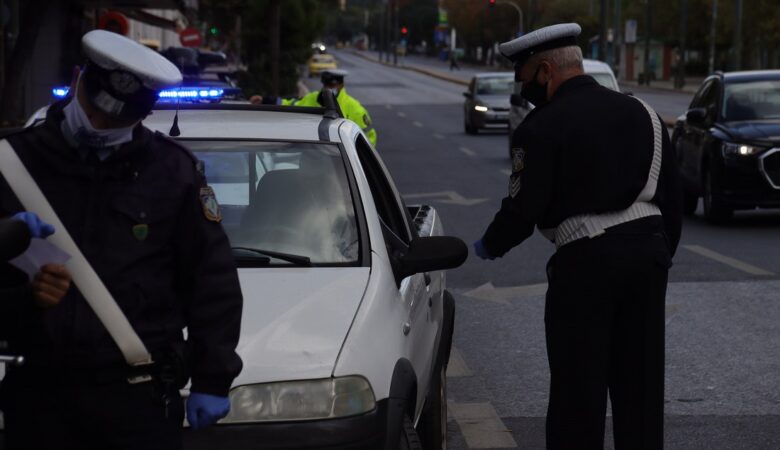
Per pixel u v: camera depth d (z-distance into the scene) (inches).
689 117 627.2
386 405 162.7
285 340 161.9
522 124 189.8
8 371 124.5
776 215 651.5
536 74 193.6
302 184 200.7
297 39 2025.1
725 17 2918.3
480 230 596.7
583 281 185.3
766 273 458.3
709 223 613.3
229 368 127.3
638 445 190.1
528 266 482.9
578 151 184.9
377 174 226.4
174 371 125.2
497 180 859.4
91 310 122.2
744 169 583.2
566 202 186.5
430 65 5629.9
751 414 274.1
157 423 124.9
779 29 2802.7
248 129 213.6
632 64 3836.1
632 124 187.0
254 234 193.9
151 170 124.8
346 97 553.0
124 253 123.0
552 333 189.6
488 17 4874.5
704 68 3900.1
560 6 2999.5
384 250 193.0
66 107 123.0
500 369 318.0
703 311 390.9
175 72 121.7
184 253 127.4
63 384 122.5
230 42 2438.5
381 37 6190.9
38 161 122.9
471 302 413.4
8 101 760.3
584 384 186.9
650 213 187.5
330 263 188.2
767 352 334.0
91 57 119.1
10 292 117.3
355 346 163.3
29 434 123.9
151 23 1627.7
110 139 122.3
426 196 756.0
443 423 226.7
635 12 3806.6
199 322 127.3
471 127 1403.8
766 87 628.1
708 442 252.8
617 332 189.6
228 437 153.7
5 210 122.3
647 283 186.1
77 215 122.5
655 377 189.2
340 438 155.5
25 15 759.7
